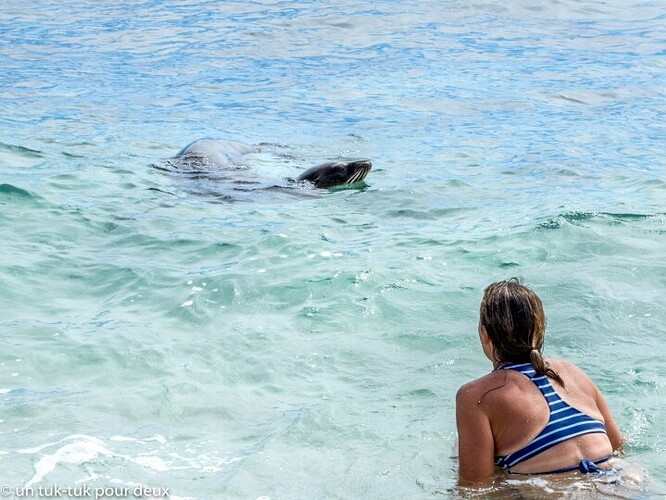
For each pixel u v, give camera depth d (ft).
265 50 71.46
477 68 65.26
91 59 67.41
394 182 38.96
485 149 44.83
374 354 21.18
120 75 62.64
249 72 64.44
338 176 38.14
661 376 19.31
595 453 14.30
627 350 20.81
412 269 26.55
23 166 38.58
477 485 14.29
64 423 17.66
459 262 27.32
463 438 14.55
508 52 70.64
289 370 20.35
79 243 29.45
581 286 24.89
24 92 56.39
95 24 80.79
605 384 19.01
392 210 34.22
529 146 45.21
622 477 14.01
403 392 19.17
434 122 51.08
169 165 40.86
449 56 69.26
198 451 16.74
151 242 29.55
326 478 15.72
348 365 20.65
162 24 81.15
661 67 65.05
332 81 61.77
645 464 15.26
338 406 18.53
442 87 59.88
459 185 38.04
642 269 26.20
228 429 17.67
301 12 86.84
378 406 18.54
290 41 74.79
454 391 19.17
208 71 64.54
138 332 22.30
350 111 54.19
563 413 14.48
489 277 26.02
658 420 17.28
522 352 14.89
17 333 22.00
